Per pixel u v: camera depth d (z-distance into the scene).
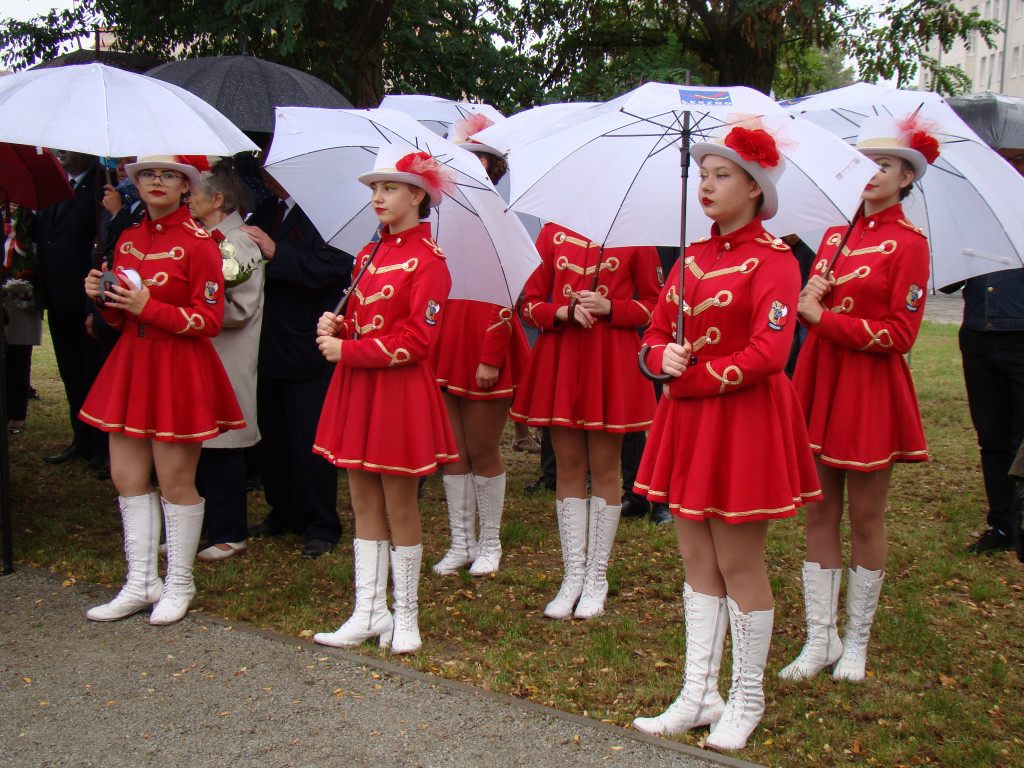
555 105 4.43
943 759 3.19
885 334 3.52
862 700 3.58
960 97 6.47
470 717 3.32
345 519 5.71
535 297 4.34
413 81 9.12
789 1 9.13
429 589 4.66
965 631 4.24
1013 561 5.12
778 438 3.13
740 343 3.11
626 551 5.21
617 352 4.19
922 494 6.48
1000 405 5.24
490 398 4.73
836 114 4.13
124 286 3.76
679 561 5.06
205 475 4.92
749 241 3.12
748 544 3.20
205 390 4.01
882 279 3.55
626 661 3.80
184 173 3.91
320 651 3.78
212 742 3.12
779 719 3.44
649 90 3.27
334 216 4.34
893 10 10.93
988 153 3.61
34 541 5.01
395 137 4.01
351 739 3.16
